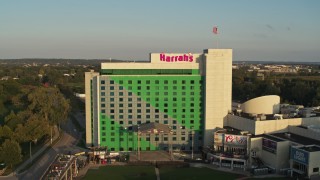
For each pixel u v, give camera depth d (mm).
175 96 196125
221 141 177750
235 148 173125
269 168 160750
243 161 165250
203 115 197875
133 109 195500
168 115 197000
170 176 154500
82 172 160125
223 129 190750
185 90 196250
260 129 178750
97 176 154125
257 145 169250
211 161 175625
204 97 196250
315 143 163250
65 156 155125
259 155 169750
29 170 162375
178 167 168875
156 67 194750
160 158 182750
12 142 162625
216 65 193625
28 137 195125
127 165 172125
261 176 154875
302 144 160000
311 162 147125
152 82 194625
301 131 177125
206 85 193625
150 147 198250
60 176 127688
